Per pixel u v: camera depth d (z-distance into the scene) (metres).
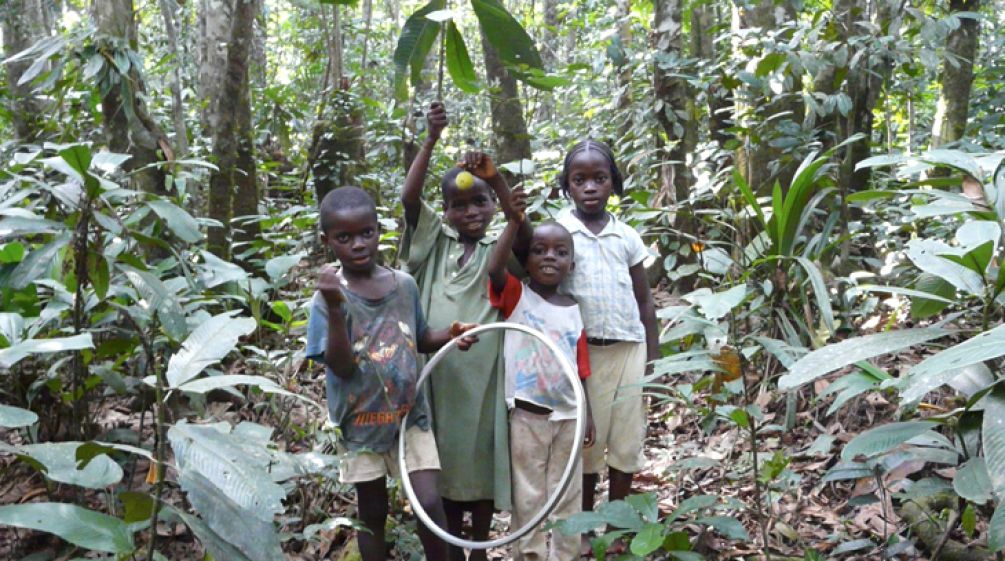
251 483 2.25
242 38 6.08
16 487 3.79
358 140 7.35
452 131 10.59
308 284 6.41
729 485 3.95
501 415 3.24
